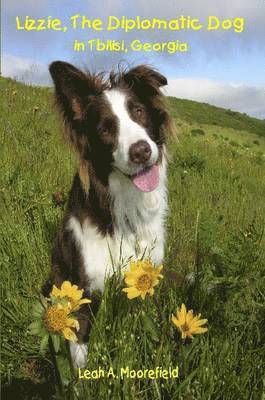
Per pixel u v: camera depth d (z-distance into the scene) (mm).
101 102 810
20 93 2627
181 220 1207
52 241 963
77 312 729
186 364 529
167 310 639
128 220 809
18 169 1225
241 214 1370
